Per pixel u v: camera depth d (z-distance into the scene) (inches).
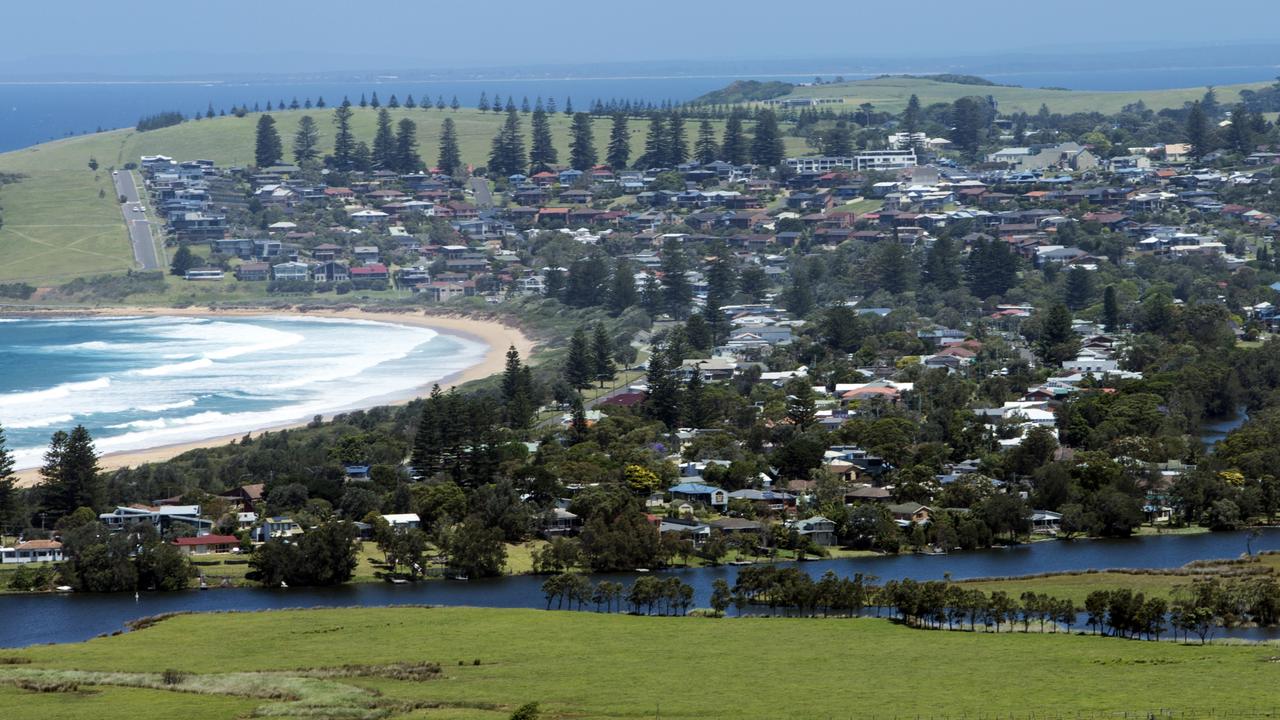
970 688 7490.2
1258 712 6875.0
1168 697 7190.0
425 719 7012.8
